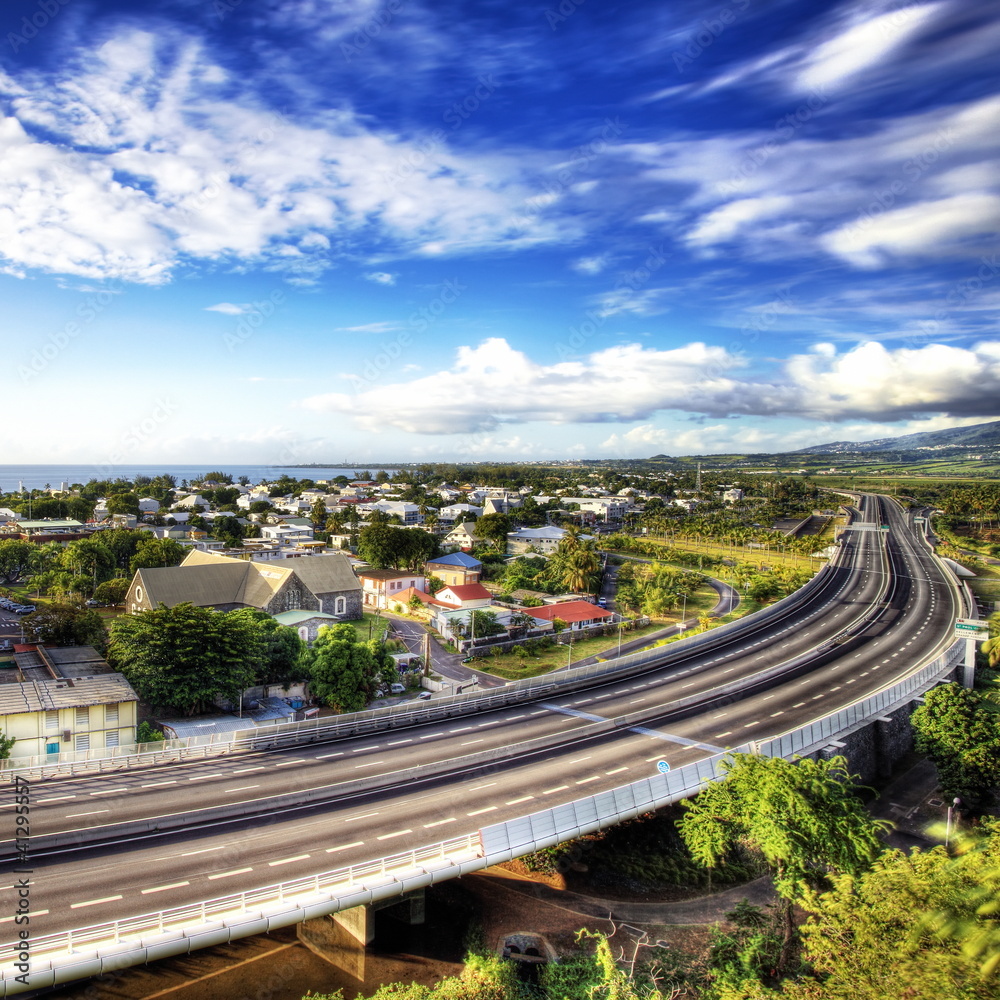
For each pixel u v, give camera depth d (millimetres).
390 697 62656
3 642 67688
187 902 26297
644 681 61969
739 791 31656
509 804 36219
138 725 47406
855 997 19703
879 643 77000
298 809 35156
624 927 33844
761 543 169750
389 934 32281
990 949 16031
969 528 190250
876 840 29688
